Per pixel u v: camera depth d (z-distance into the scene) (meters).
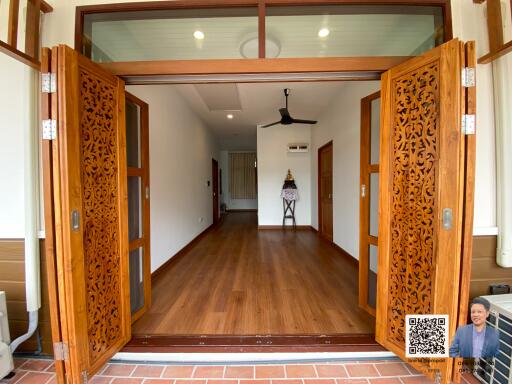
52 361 1.66
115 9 1.64
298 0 1.60
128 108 2.14
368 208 2.18
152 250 3.06
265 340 1.77
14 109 1.65
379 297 1.69
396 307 1.61
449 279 1.33
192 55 1.71
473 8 1.60
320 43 1.69
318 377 1.52
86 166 1.45
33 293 1.60
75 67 1.34
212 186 7.14
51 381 1.51
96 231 1.52
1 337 1.49
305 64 1.59
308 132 6.23
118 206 1.70
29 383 1.50
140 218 2.24
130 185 2.15
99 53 1.71
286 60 1.59
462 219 1.31
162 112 3.38
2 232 1.66
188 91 3.98
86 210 1.45
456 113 1.29
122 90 1.72
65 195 1.31
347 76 1.68
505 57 1.55
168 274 3.21
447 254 1.33
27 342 1.69
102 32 1.72
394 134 1.60
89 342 1.45
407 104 1.52
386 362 1.63
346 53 1.68
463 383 1.46
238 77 1.69
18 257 1.67
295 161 6.27
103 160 1.58
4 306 1.52
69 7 1.65
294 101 4.45
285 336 1.82
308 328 1.94
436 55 1.36
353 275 3.13
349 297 2.50
